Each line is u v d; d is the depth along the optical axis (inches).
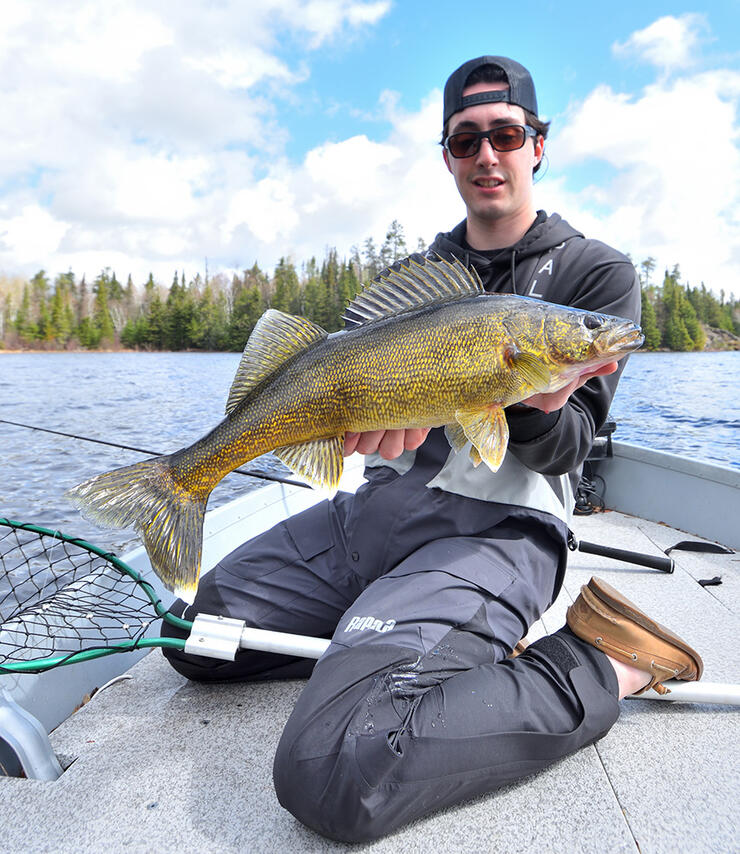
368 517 35.3
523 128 40.0
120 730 33.3
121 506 30.5
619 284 35.7
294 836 25.8
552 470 32.6
